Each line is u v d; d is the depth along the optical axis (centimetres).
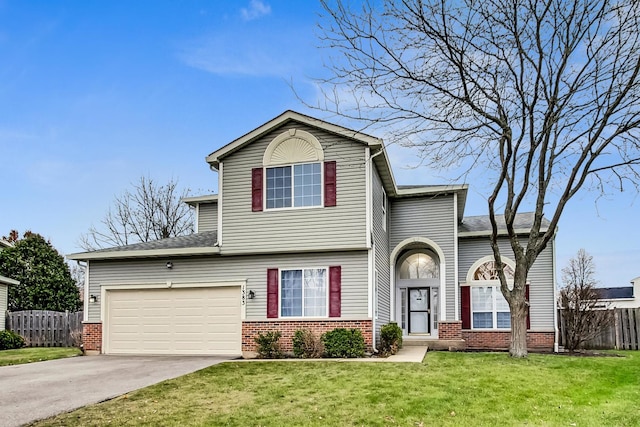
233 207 1666
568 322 1767
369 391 981
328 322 1548
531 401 920
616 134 1352
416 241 1969
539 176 1475
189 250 1661
